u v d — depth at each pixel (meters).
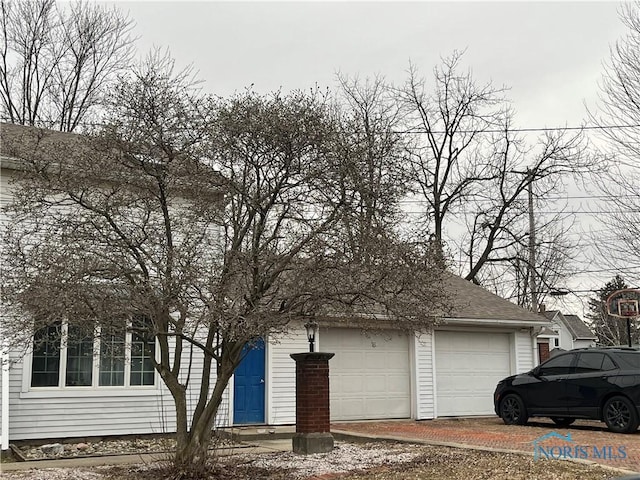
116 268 8.50
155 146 9.15
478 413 18.73
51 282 8.16
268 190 9.25
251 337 8.91
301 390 11.57
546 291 34.16
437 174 31.27
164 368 9.43
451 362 18.58
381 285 8.99
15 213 10.63
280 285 9.04
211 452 10.89
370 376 17.09
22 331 9.02
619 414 13.75
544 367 15.51
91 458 10.95
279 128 8.99
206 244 9.22
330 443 11.43
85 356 12.73
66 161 9.34
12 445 11.58
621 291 21.59
